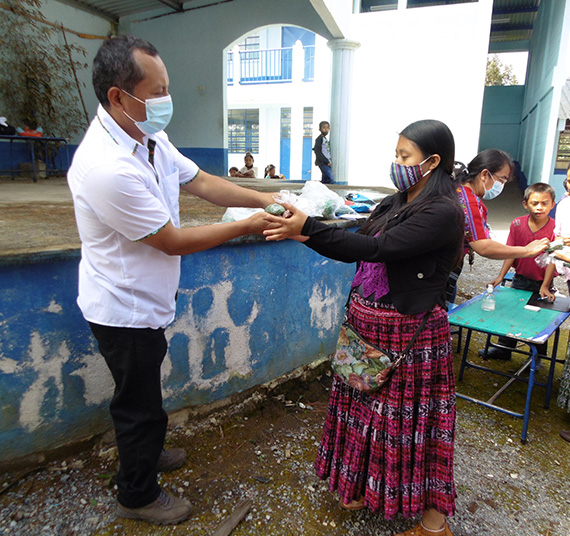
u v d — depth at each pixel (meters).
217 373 2.50
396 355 1.56
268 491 2.04
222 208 3.84
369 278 1.65
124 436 1.66
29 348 1.83
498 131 18.25
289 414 2.68
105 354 1.60
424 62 8.95
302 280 2.86
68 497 1.88
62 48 9.05
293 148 18.23
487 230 2.69
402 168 1.54
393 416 1.58
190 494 1.99
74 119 9.18
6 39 7.85
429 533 1.72
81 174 1.36
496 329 2.61
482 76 8.66
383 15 8.98
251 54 17.77
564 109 10.15
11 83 8.01
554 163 10.55
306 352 3.05
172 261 1.63
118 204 1.33
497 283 3.52
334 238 1.49
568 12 9.76
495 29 17.34
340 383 1.79
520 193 14.12
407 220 1.49
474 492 2.14
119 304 1.51
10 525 1.74
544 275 3.33
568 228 3.33
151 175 1.49
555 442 2.58
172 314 1.71
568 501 2.12
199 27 10.05
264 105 18.36
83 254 1.56
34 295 1.80
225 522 1.83
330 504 1.99
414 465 1.63
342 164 9.28
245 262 2.47
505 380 3.32
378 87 9.38
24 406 1.87
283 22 9.20
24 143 8.10
